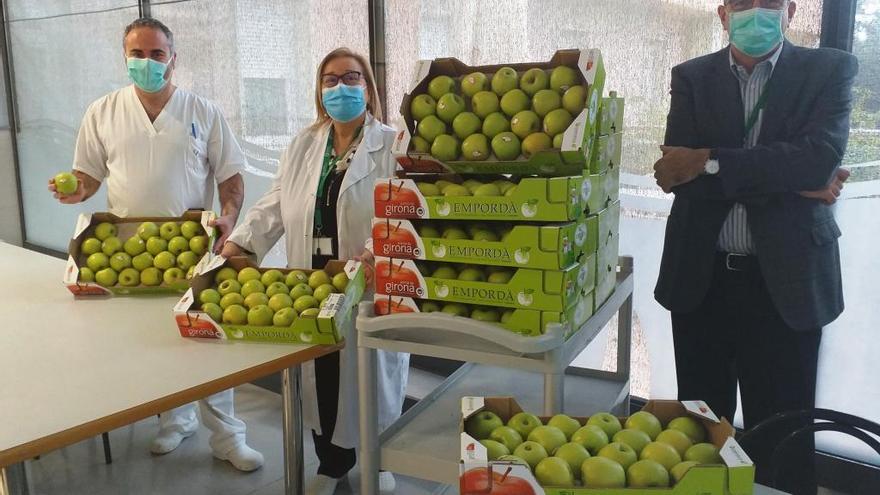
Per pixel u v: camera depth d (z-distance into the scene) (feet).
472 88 5.28
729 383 7.12
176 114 8.77
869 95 7.18
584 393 6.52
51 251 18.53
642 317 8.87
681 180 6.26
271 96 11.69
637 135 8.45
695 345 7.00
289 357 5.19
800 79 6.13
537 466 3.22
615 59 8.44
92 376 4.79
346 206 7.59
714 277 6.74
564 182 4.58
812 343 6.47
